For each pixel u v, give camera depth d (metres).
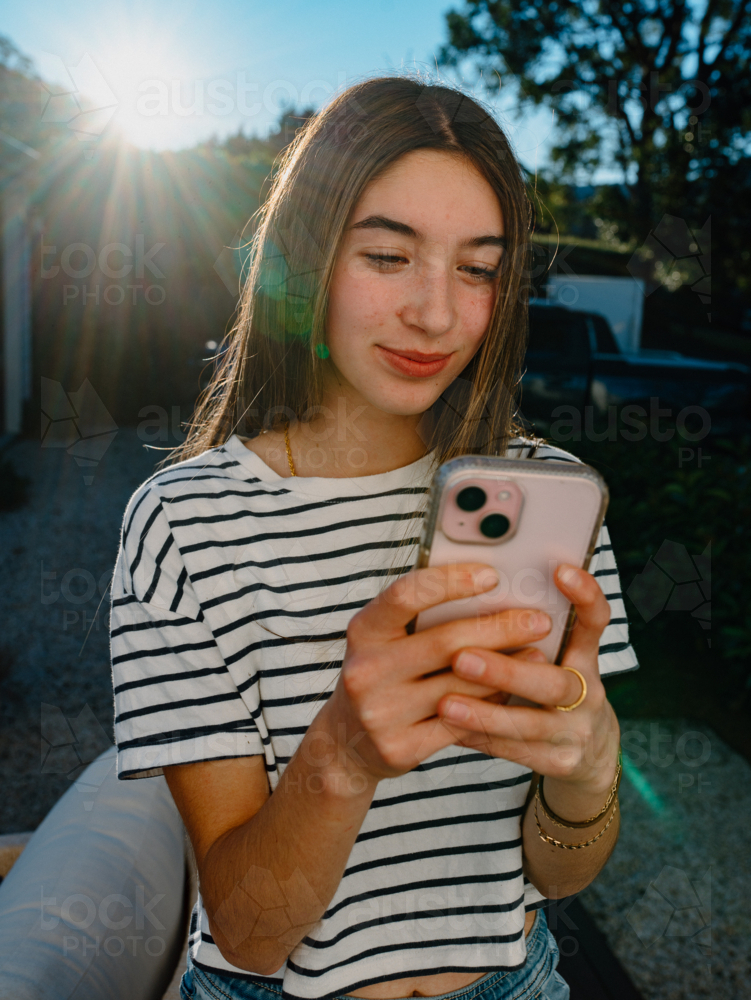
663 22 12.62
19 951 1.10
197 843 0.81
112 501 6.16
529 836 0.91
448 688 0.58
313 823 0.65
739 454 4.13
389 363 0.84
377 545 0.88
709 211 11.66
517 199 0.84
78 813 1.44
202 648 0.85
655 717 3.37
